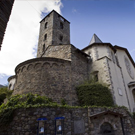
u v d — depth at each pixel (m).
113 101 13.52
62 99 11.88
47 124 7.46
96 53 18.81
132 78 22.78
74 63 15.34
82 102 12.86
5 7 4.97
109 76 15.17
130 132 10.70
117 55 22.42
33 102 9.45
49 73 12.97
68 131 7.79
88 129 8.60
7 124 7.16
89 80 15.00
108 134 9.05
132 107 17.36
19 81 13.58
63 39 25.84
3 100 16.91
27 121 7.29
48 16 28.25
